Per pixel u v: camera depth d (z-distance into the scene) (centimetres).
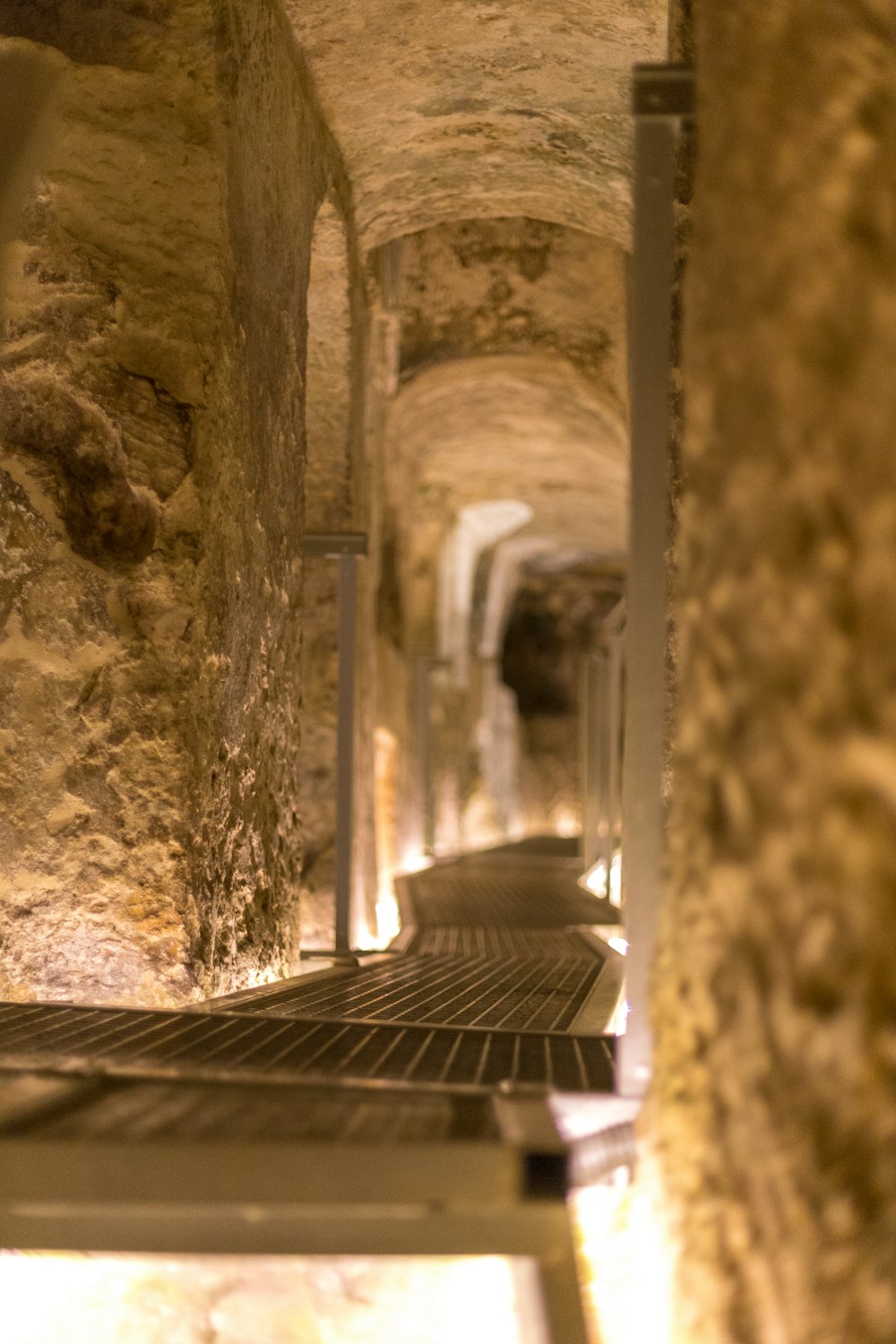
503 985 351
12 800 296
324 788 605
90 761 297
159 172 311
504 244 746
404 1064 211
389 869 960
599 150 547
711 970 153
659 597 195
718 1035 151
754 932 144
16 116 217
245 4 342
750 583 146
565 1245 155
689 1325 154
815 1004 135
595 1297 177
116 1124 166
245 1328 183
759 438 146
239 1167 155
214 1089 187
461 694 1436
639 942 188
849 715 134
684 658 166
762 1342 143
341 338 597
